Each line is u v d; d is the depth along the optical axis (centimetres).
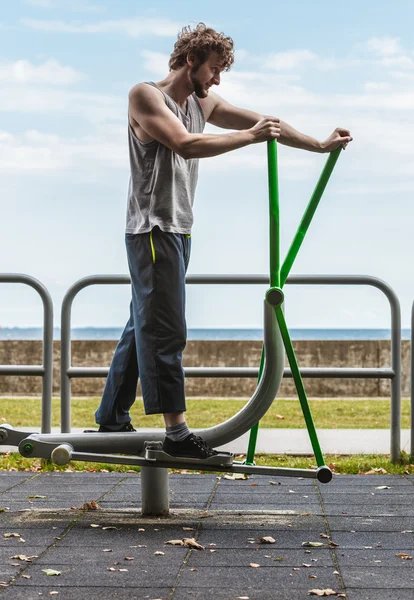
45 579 282
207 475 513
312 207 379
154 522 375
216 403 1215
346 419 999
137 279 358
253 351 1343
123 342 384
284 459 580
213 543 334
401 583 278
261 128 351
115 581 280
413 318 560
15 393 1402
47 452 371
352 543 335
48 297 562
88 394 1388
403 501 427
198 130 378
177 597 263
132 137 362
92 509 405
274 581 281
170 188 355
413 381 561
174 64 366
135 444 375
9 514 392
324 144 381
